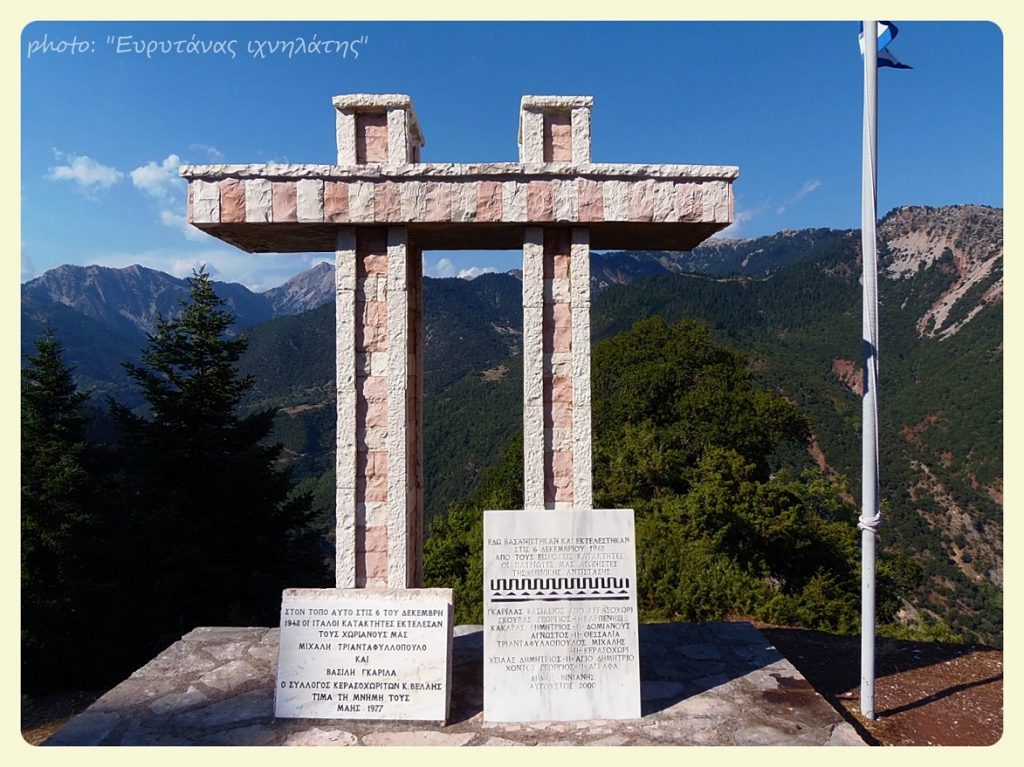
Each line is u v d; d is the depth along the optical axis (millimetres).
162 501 18609
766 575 17781
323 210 5934
